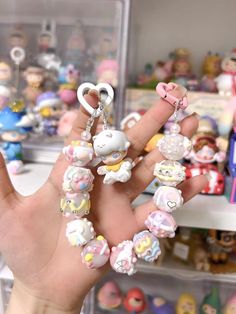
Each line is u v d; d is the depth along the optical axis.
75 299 0.17
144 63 0.32
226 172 0.24
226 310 0.27
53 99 0.29
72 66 0.30
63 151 0.15
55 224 0.17
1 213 0.16
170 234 0.15
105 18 0.30
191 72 0.31
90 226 0.15
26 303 0.17
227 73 0.28
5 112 0.26
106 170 0.15
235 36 0.31
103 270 0.16
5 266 0.25
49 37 0.31
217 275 0.26
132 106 0.29
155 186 0.21
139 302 0.28
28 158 0.28
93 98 0.15
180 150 0.15
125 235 0.16
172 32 0.31
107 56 0.30
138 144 0.16
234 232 0.27
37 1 0.30
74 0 0.30
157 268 0.26
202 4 0.31
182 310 0.28
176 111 0.16
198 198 0.23
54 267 0.16
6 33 0.31
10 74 0.29
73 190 0.15
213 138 0.26
